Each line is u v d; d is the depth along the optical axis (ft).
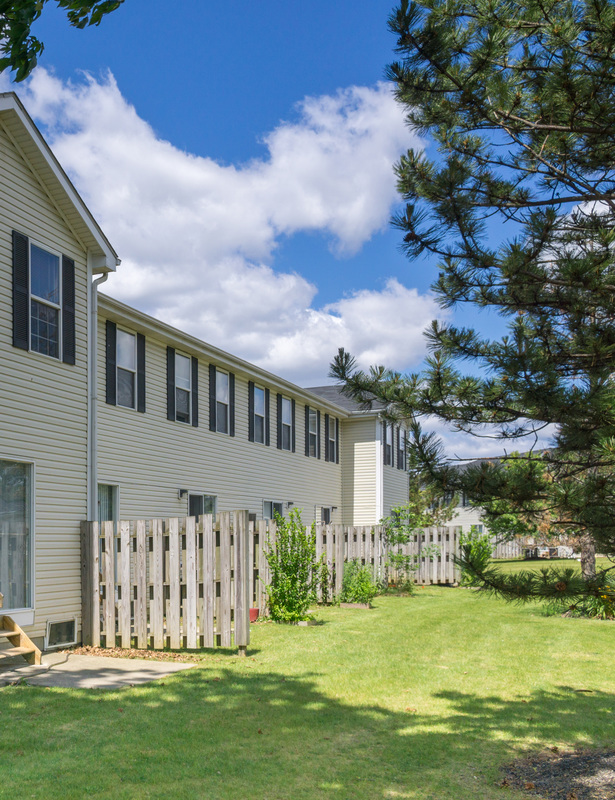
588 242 19.77
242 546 34.83
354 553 63.41
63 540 36.99
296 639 39.37
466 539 75.92
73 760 19.33
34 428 35.68
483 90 21.30
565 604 18.99
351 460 95.91
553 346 19.16
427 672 31.27
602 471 18.35
